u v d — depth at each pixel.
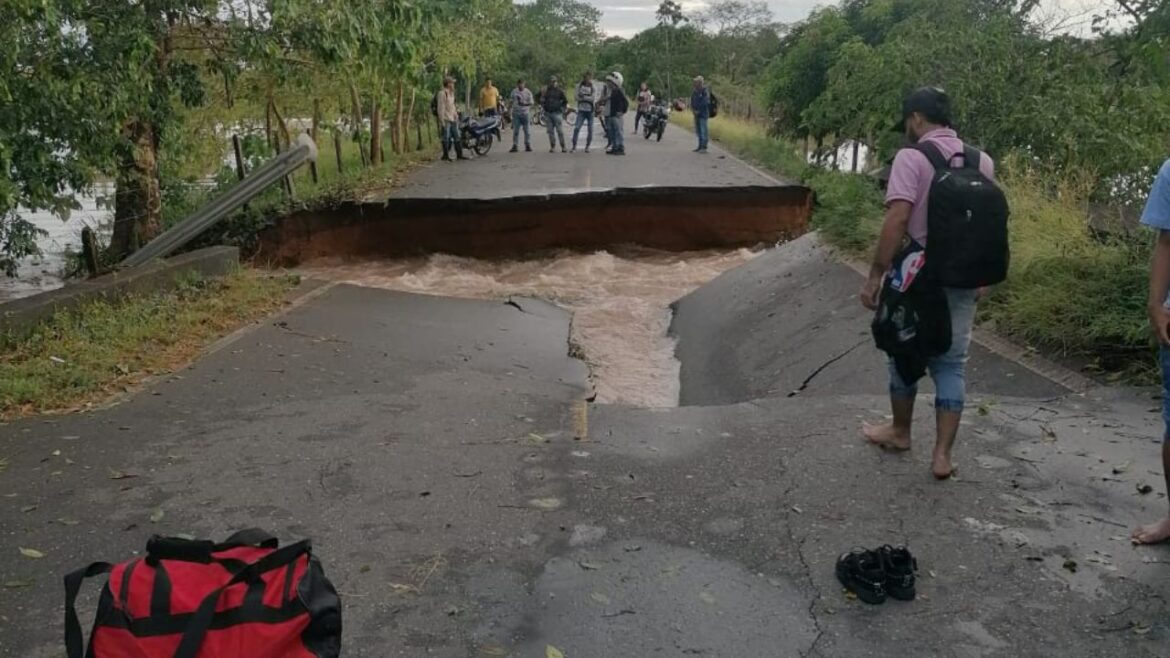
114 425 5.78
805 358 8.12
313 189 15.15
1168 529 4.05
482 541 4.21
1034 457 5.00
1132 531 4.20
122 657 2.24
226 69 12.76
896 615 3.60
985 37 11.27
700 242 15.66
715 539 4.22
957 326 4.59
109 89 10.00
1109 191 9.41
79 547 4.17
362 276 13.76
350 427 5.79
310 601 2.36
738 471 4.97
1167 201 3.60
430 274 13.91
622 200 15.30
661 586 3.83
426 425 5.84
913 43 12.31
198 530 4.34
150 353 7.41
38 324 7.90
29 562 4.02
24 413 6.02
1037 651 3.37
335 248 14.63
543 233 15.19
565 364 8.64
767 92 26.81
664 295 12.88
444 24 19.53
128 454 5.29
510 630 3.52
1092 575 3.84
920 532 4.23
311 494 4.73
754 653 3.38
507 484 4.85
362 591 3.78
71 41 9.59
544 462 5.16
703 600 3.72
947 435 4.72
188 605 2.27
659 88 71.38
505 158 22.06
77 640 2.39
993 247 4.37
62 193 12.62
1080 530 4.21
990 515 4.37
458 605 3.68
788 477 4.86
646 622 3.57
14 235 12.78
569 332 10.35
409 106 24.19
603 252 15.25
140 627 2.25
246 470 5.05
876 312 4.75
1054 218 8.08
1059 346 6.75
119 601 2.30
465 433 5.68
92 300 8.59
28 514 4.50
